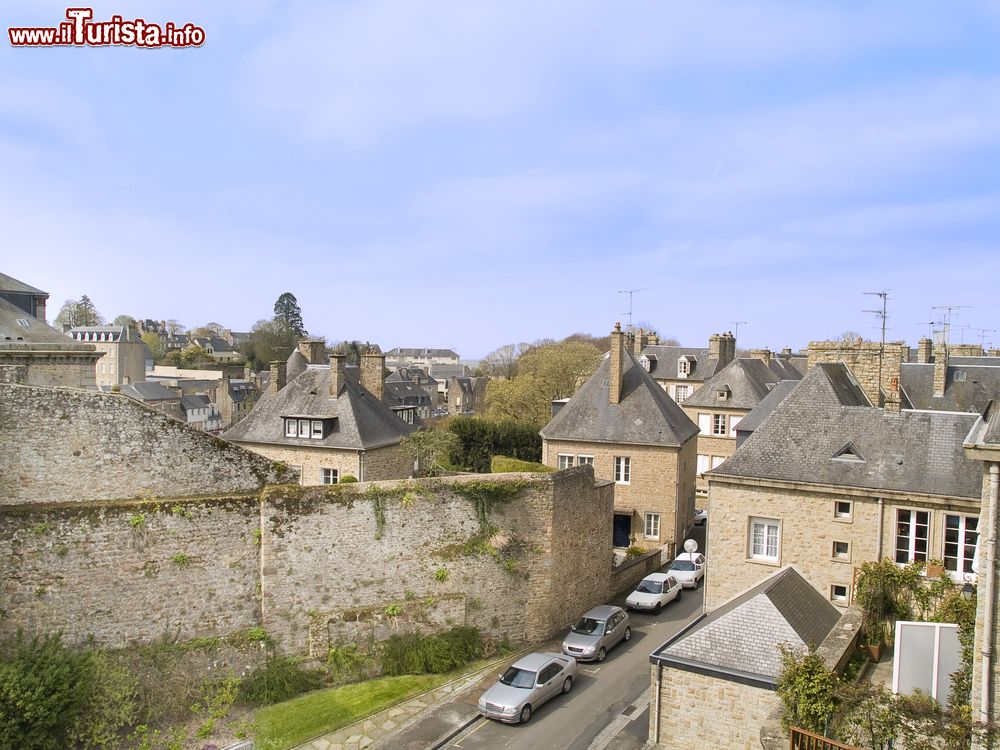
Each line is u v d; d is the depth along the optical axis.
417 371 105.44
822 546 16.20
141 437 15.20
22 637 13.66
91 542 14.37
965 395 29.08
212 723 14.38
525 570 19.33
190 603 15.32
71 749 12.84
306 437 27.89
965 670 10.83
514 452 34.34
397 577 17.66
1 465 13.98
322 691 16.20
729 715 12.41
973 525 14.59
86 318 106.00
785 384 26.84
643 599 22.19
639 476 28.16
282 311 102.75
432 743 14.42
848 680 11.78
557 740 14.56
